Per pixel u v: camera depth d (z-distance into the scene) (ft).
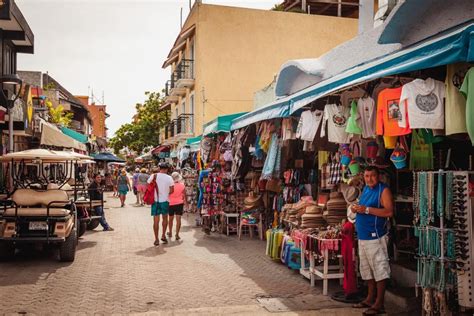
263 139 32.40
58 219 27.99
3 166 42.47
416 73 18.15
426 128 15.89
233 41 75.00
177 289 22.29
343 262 21.44
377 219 18.39
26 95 44.34
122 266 27.55
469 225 15.47
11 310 18.93
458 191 15.61
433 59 13.32
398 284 21.70
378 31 26.03
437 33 19.57
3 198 33.12
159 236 39.96
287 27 76.54
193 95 78.89
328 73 32.12
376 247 18.31
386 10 26.76
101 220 43.29
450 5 19.07
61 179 41.93
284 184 32.94
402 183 23.04
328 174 25.66
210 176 41.16
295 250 25.21
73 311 18.86
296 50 76.64
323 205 24.98
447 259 15.57
